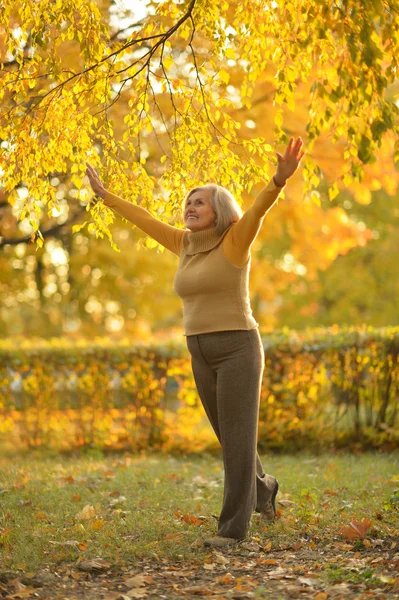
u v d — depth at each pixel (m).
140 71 6.30
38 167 6.38
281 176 4.98
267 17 5.85
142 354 11.14
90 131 6.38
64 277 19.42
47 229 14.77
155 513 6.29
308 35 5.43
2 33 6.82
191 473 8.53
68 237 16.88
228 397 5.30
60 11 5.90
